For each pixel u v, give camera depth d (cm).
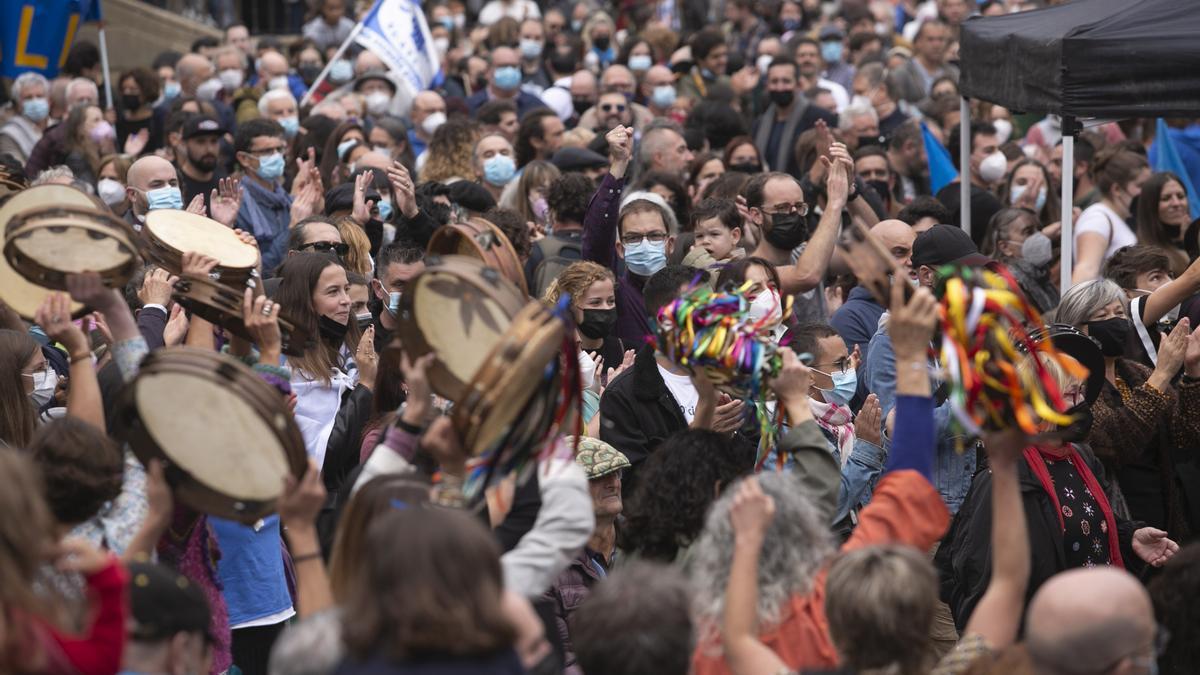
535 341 845
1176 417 1447
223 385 908
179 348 933
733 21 4428
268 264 2027
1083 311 1498
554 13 4322
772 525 927
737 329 1066
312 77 3519
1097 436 1415
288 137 2755
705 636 916
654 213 1739
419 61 3052
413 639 699
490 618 711
